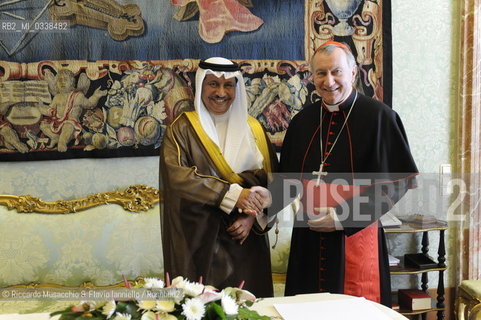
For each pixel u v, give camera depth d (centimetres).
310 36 307
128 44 293
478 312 211
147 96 296
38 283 278
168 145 234
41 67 286
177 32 296
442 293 306
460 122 325
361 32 310
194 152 233
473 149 325
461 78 322
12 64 283
